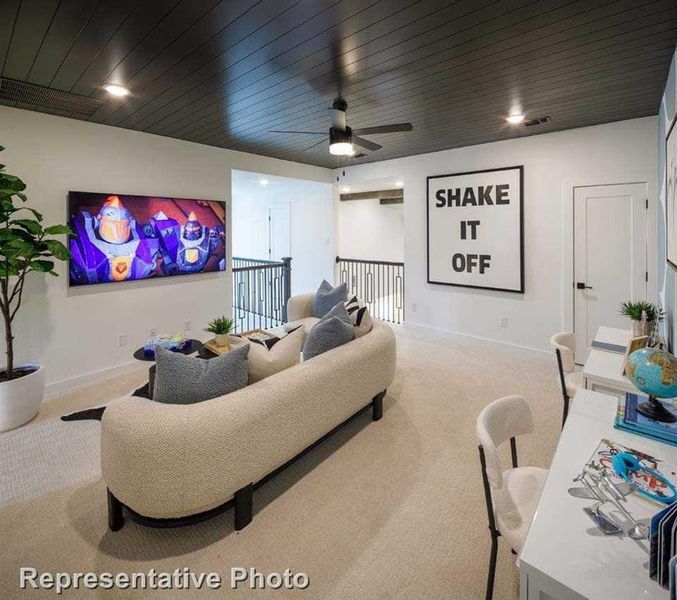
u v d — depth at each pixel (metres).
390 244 9.91
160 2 1.85
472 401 3.47
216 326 3.47
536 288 4.67
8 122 3.32
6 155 3.33
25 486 2.32
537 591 0.90
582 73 2.76
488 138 4.63
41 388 3.18
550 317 4.59
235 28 2.10
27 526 2.00
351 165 6.36
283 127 4.00
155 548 1.87
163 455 1.69
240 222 9.40
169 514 1.77
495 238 4.93
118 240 4.02
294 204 7.78
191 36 2.17
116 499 1.94
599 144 4.08
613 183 4.04
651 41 2.31
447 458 2.60
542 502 1.10
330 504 2.17
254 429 1.94
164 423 1.71
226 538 1.94
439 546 1.87
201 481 1.77
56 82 2.80
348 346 2.76
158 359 1.92
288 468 2.50
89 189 3.81
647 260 3.91
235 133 4.25
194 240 4.70
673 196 2.41
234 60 2.48
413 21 2.06
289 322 4.84
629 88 3.06
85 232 3.78
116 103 3.26
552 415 3.16
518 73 2.74
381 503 2.18
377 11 1.96
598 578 0.86
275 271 6.54
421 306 5.82
